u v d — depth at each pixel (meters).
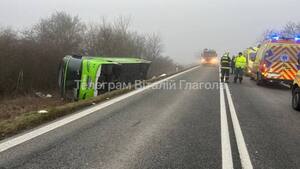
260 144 6.77
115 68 15.91
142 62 20.25
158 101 11.91
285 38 19.70
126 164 5.39
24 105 14.98
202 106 11.12
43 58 19.98
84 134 7.03
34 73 19.58
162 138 6.93
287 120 9.37
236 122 8.74
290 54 19.45
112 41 32.72
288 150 6.43
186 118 9.03
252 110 10.74
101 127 7.68
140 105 10.91
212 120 8.88
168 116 9.22
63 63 15.58
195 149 6.26
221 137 7.17
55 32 34.28
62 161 5.43
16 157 5.54
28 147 6.06
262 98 14.00
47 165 5.23
